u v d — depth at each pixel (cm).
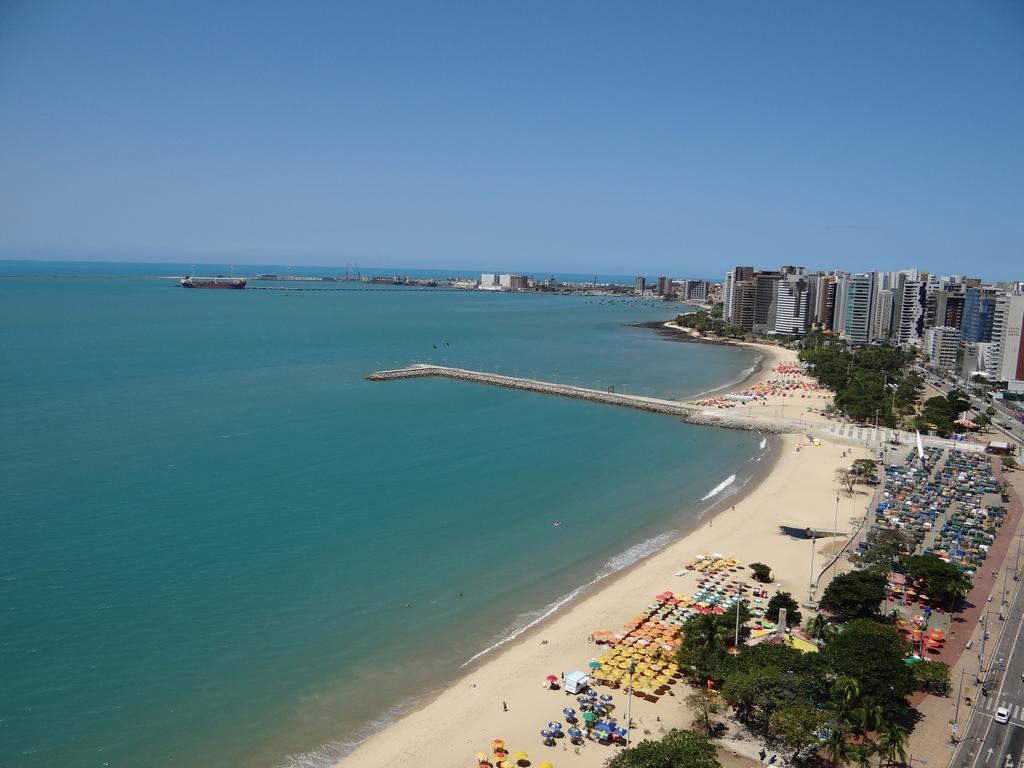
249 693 8231
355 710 8019
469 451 18775
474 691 8412
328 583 10850
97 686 8169
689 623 9100
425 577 11244
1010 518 14450
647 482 16738
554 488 15962
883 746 6869
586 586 11150
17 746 7200
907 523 13975
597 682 8619
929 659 8888
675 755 6581
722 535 13388
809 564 12069
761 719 7794
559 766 7138
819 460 18950
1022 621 9975
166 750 7269
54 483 14538
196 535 12294
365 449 18362
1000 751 7156
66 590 10212
